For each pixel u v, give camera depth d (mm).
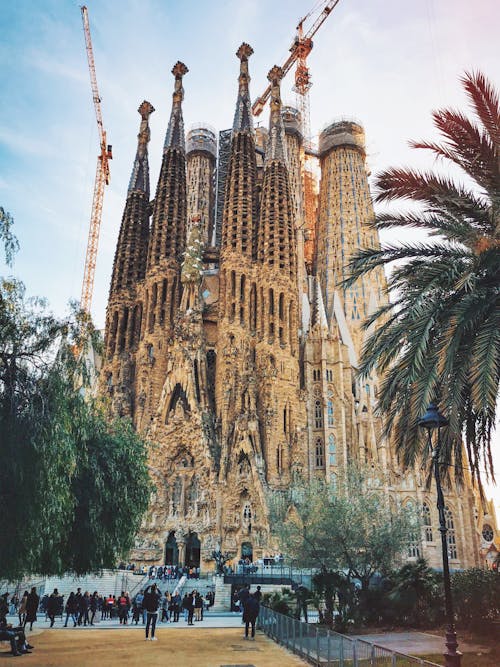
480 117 28297
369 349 31109
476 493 123625
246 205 122562
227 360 107188
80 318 33625
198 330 110750
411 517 48188
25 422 28188
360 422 115625
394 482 112500
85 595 43719
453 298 28062
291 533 49156
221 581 70438
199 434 100938
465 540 113375
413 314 26984
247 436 99688
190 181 177000
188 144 182125
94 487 37969
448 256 29688
